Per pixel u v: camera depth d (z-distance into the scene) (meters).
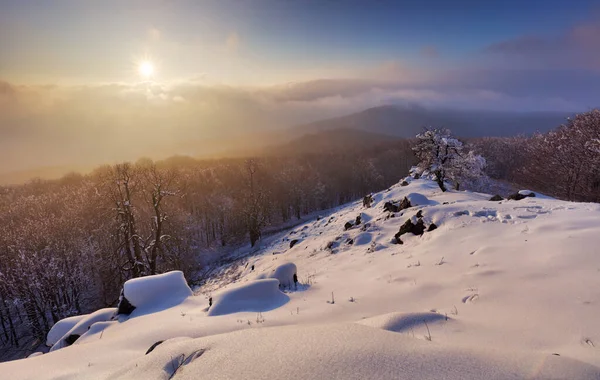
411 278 10.77
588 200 41.84
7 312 34.34
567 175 44.69
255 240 51.12
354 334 4.57
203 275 38.31
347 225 25.61
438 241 13.92
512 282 8.32
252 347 4.48
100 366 5.98
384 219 22.19
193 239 52.59
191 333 7.33
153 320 8.95
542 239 10.50
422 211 17.42
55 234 39.34
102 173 25.38
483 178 36.88
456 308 7.62
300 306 9.31
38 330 32.41
